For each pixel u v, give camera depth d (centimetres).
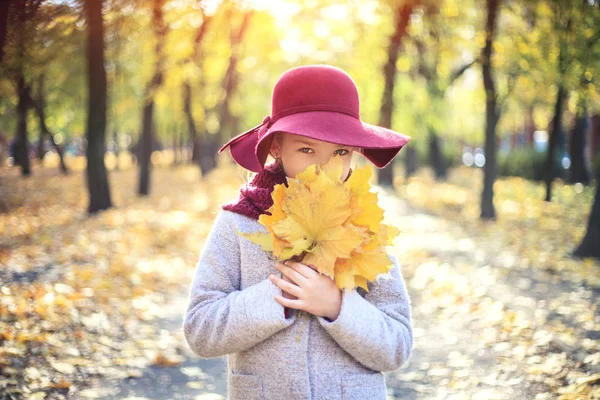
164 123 3253
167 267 751
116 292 599
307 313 159
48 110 1980
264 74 2655
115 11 408
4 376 373
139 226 1030
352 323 150
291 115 159
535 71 1123
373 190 154
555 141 1562
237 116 3014
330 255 141
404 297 169
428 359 449
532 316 541
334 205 142
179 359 440
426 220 1296
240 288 166
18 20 343
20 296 530
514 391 384
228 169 3066
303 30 1252
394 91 1545
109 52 936
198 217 1245
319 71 160
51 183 2206
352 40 1479
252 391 158
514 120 2466
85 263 723
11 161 3431
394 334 158
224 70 1752
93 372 402
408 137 165
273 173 168
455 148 3438
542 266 788
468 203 1683
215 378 407
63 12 358
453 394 383
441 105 1575
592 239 854
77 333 460
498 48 1231
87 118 1238
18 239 899
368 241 142
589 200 1541
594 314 545
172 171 3247
